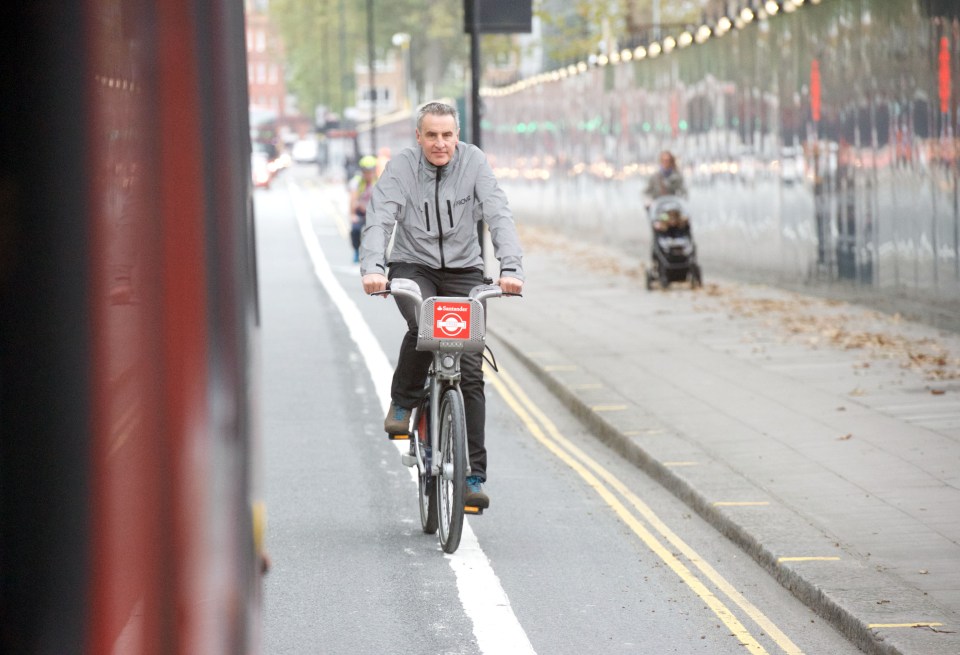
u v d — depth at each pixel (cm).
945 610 1527
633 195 8544
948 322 4297
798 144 5700
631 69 8519
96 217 474
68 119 470
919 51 4434
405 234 1914
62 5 468
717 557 1911
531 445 2822
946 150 4259
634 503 2269
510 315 5175
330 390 3497
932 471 2291
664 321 4856
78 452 478
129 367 481
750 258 6384
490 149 15038
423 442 2011
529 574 1823
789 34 5747
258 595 528
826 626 1590
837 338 4188
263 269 7569
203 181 491
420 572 1834
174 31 485
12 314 471
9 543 476
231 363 500
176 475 488
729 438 2644
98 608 482
